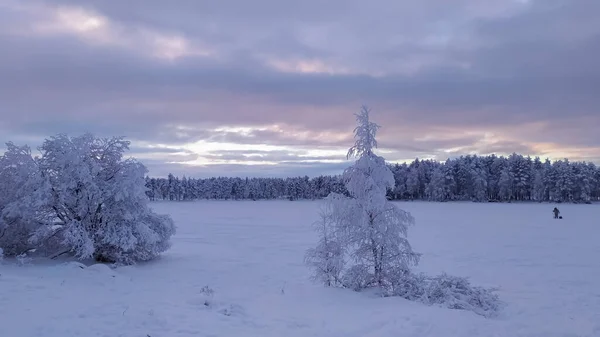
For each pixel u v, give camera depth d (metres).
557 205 85.62
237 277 13.55
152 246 16.69
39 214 15.59
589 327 7.92
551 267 15.73
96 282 11.25
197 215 55.12
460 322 7.55
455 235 27.27
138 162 16.50
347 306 9.21
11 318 7.54
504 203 97.31
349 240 11.16
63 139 15.79
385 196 11.27
